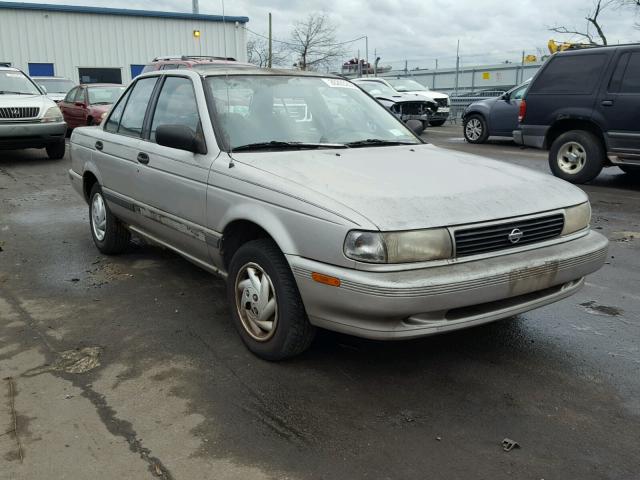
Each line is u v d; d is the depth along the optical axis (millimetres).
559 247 3441
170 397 3209
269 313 3486
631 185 9594
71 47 28969
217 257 3947
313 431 2902
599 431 2912
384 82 20391
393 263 2912
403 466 2645
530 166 11336
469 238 3086
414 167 3717
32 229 6922
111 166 5203
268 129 4098
